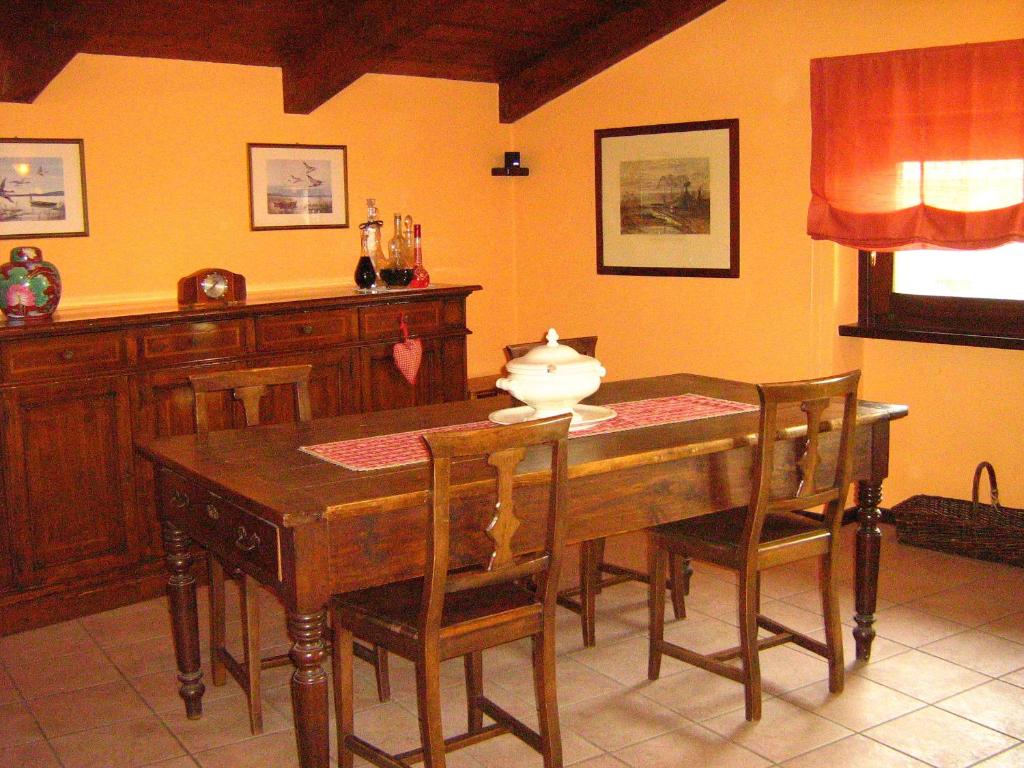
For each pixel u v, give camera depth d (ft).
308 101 14.98
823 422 9.57
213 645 10.40
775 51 14.67
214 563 10.16
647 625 11.80
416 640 7.71
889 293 14.97
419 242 15.58
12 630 12.00
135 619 12.39
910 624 11.56
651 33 15.52
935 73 13.07
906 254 14.76
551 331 9.98
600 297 17.43
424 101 16.92
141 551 12.87
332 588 7.52
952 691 9.93
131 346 12.41
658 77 16.10
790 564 13.61
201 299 13.65
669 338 16.57
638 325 16.98
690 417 10.15
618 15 15.85
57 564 12.24
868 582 10.46
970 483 14.57
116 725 9.71
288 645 11.58
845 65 13.78
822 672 10.43
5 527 11.80
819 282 14.65
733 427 9.66
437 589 7.46
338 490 7.75
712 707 9.77
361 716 9.80
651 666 10.37
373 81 16.25
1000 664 10.50
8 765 8.98
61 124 13.26
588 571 11.03
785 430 9.25
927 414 14.84
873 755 8.80
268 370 10.45
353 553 7.58
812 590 12.70
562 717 9.62
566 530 8.24
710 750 8.96
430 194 17.21
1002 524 13.64
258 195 15.12
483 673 10.66
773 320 15.23
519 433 7.47
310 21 14.01
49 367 11.85
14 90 12.57
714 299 15.89
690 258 16.10
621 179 16.76
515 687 10.35
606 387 12.01
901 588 12.66
